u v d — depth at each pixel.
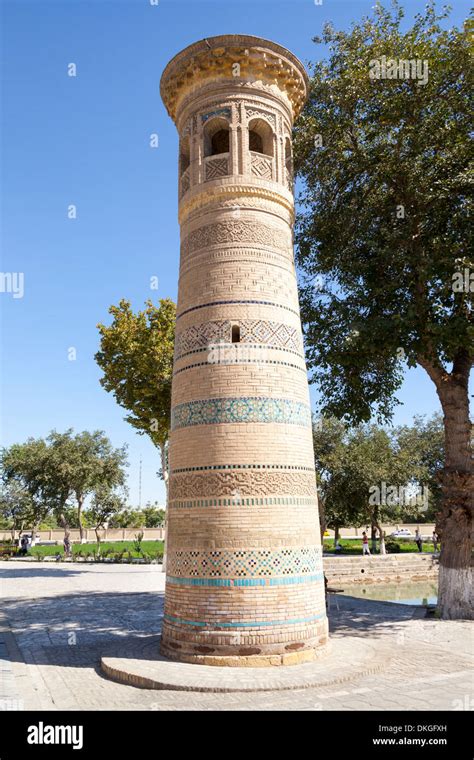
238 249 12.16
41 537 69.06
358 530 65.38
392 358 18.52
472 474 17.14
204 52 12.77
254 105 12.91
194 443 11.40
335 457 37.56
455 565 16.94
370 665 10.30
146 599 20.84
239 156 12.55
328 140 18.23
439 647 12.59
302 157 18.77
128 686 9.55
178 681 9.30
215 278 12.09
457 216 15.53
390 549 43.25
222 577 10.55
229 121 12.72
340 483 37.91
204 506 10.96
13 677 10.25
